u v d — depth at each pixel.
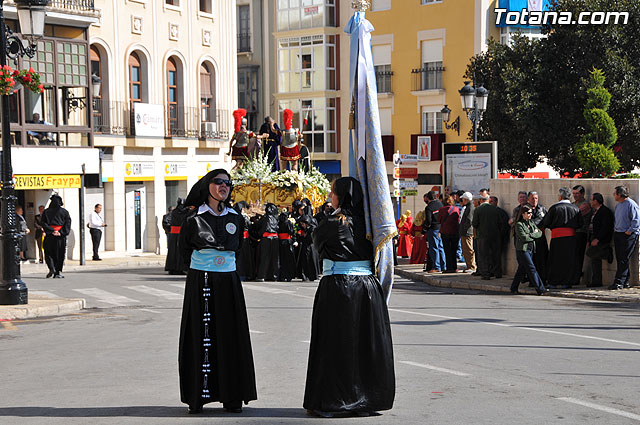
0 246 17.78
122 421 7.79
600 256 19.28
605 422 7.46
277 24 58.31
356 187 8.26
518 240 19.38
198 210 8.27
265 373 10.10
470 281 21.92
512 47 45.56
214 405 8.55
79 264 33.69
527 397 8.51
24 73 17.61
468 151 28.16
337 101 56.97
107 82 38.69
